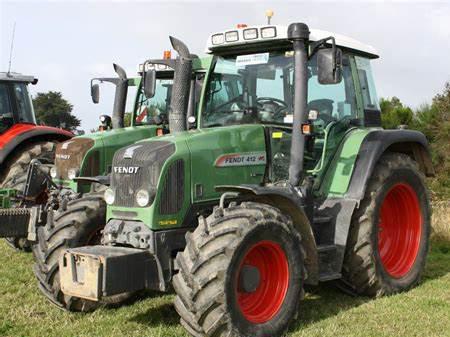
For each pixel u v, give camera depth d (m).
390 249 6.05
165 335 4.48
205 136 4.86
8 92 8.64
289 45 5.33
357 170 5.42
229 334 4.10
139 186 4.57
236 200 4.73
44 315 4.98
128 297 5.34
